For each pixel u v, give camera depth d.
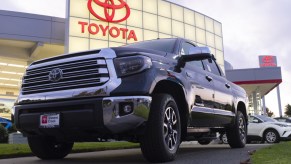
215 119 5.86
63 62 4.29
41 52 24.66
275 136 14.33
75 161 4.93
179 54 5.08
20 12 21.72
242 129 7.42
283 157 4.35
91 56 4.12
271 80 32.03
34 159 5.40
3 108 18.38
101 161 4.86
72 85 4.13
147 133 4.08
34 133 4.50
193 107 4.96
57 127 4.09
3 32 21.14
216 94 5.93
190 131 5.07
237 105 7.09
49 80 4.34
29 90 4.53
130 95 3.89
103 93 3.91
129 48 4.23
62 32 22.61
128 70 4.00
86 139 4.40
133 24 24.22
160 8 26.08
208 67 6.16
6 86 37.69
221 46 31.25
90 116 3.89
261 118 14.84
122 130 3.92
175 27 26.89
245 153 5.87
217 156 5.36
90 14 22.34
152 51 4.51
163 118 4.16
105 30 22.77
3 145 7.79
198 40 28.77
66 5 22.08
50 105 4.18
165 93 4.41
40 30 22.03
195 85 5.10
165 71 4.36
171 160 4.40
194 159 4.86
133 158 5.29
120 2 23.64
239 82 32.72
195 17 28.80
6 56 23.39
